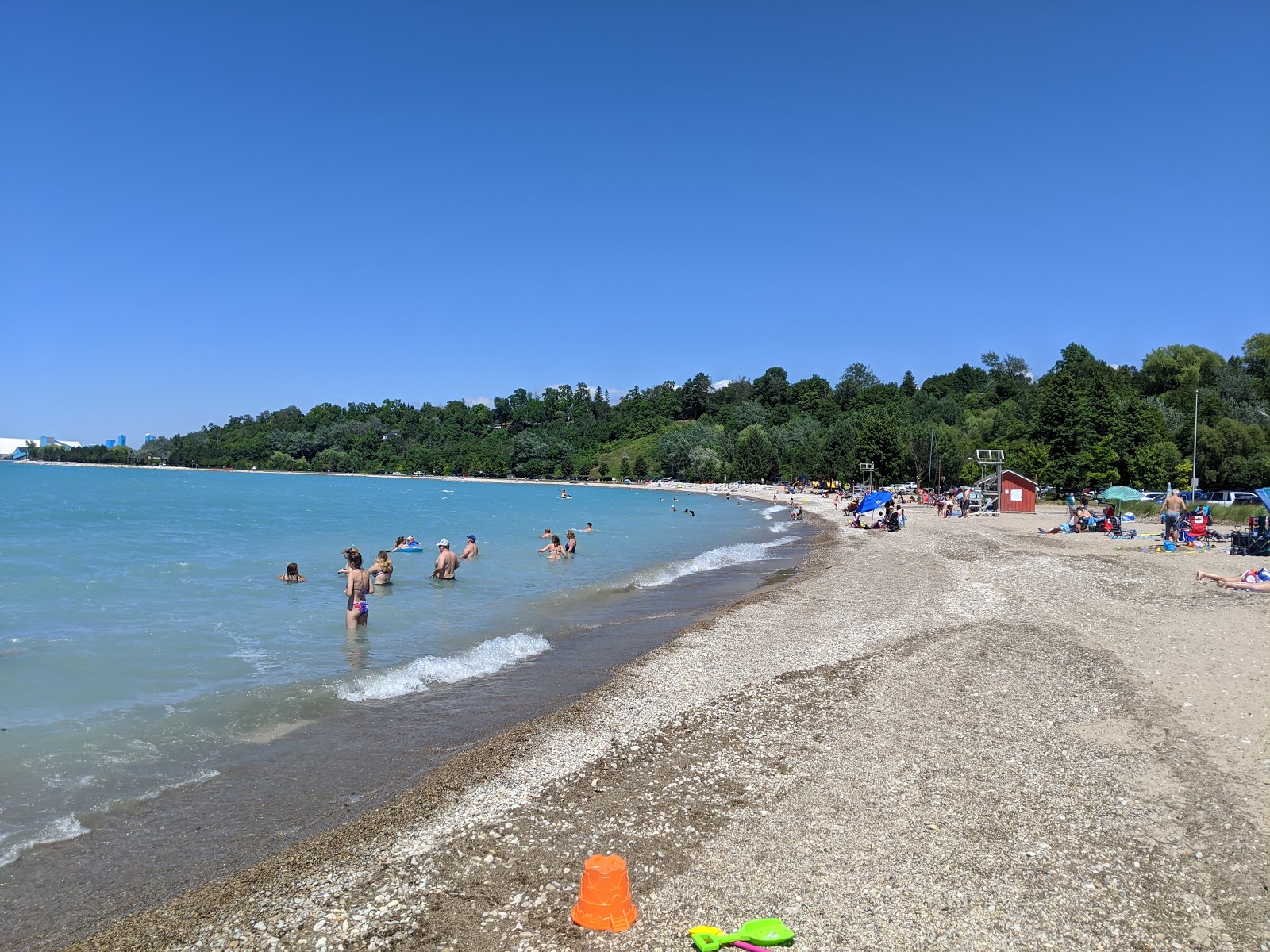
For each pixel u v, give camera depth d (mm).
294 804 8516
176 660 13977
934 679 12680
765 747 9867
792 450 136875
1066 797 8156
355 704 12086
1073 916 6051
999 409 131000
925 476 97250
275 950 5812
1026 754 9344
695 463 150125
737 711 11414
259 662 14102
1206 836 7230
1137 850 7031
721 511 78812
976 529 43625
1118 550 30266
